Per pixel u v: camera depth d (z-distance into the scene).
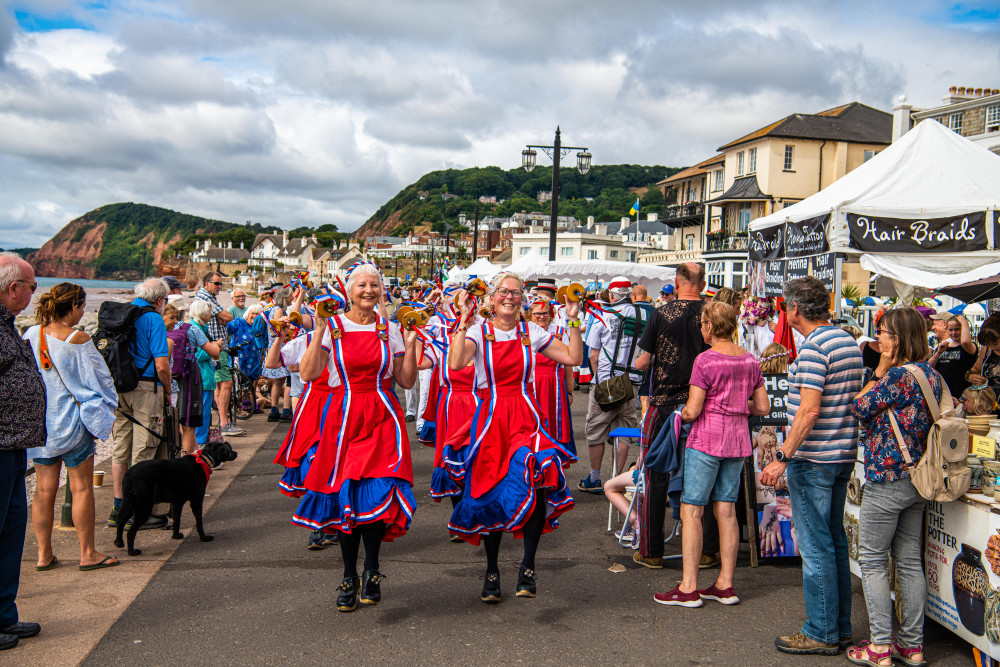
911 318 3.67
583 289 4.56
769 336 6.63
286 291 12.61
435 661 3.61
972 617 3.50
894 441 3.53
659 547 5.00
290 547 5.40
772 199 35.81
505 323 4.41
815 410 3.71
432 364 4.66
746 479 5.07
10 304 3.88
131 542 5.13
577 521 6.13
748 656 3.73
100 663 3.53
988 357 6.45
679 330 5.01
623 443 6.94
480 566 5.04
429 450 8.95
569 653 3.72
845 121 37.06
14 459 3.72
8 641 3.68
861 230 6.94
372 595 4.15
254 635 3.87
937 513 3.77
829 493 3.79
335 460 4.12
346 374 4.17
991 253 6.70
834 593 3.76
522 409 4.34
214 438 7.95
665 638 3.91
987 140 24.64
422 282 12.30
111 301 5.82
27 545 5.32
